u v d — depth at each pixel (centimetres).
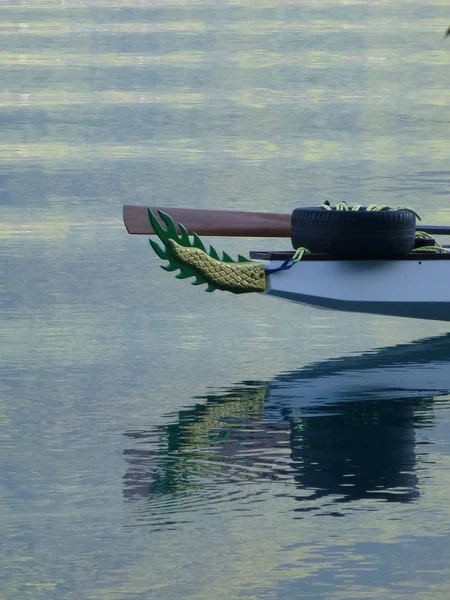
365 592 1716
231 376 2702
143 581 1744
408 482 2066
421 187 4906
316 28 11769
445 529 1894
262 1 15088
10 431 2344
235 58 9306
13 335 3023
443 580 1744
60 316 3194
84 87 7844
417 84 8100
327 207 3088
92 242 4012
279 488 2044
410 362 2811
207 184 4991
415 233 3130
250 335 3050
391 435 2298
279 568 1780
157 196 4766
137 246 3962
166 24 12062
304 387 2612
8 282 3512
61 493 2038
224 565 1788
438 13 13562
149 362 2806
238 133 6253
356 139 6091
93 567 1783
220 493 2027
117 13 13350
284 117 6738
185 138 6112
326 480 2075
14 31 11431
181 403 2506
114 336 3025
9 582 1741
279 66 8862
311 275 2970
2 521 1931
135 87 7838
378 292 2988
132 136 6162
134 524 1914
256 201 4678
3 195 4759
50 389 2606
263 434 2309
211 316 3219
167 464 2156
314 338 3022
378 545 1844
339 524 1911
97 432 2331
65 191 4850
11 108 7038
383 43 10550
